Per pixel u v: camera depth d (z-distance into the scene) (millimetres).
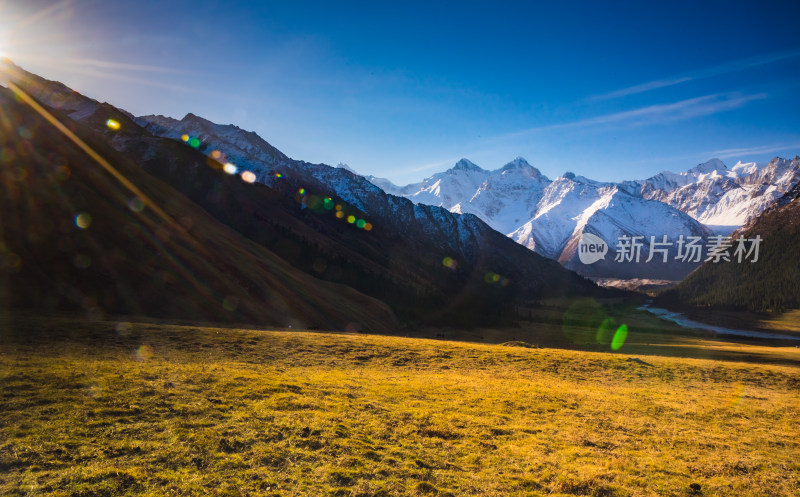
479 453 17688
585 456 18594
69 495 11266
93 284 56500
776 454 21156
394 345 45719
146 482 12359
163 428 16203
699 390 37781
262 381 24609
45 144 88375
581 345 135750
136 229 76188
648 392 34688
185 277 71188
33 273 52219
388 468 15164
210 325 55312
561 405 27172
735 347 131500
